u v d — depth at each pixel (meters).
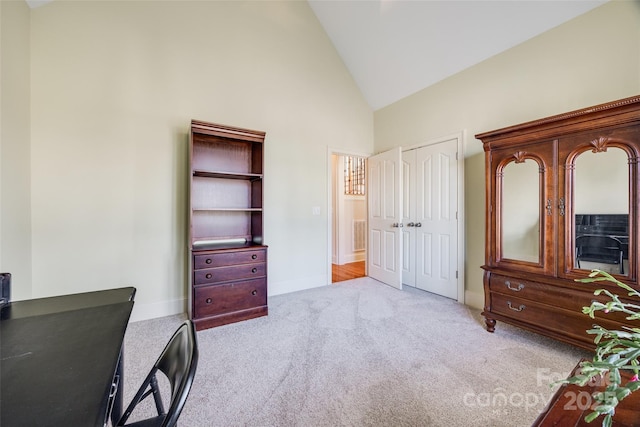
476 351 2.04
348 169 5.48
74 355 0.78
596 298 1.77
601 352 0.76
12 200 1.97
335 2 3.39
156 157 2.68
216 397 1.55
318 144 3.77
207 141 2.93
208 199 2.94
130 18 2.57
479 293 2.94
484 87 2.87
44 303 1.17
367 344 2.16
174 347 0.92
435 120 3.37
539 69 2.46
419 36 3.06
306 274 3.68
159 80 2.70
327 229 3.85
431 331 2.38
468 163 3.04
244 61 3.18
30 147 2.19
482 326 2.48
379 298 3.26
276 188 3.43
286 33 3.48
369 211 4.28
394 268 3.70
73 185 2.35
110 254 2.50
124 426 0.93
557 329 1.95
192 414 1.43
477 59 2.89
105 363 0.75
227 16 3.07
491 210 2.34
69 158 2.33
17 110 2.03
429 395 1.57
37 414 0.55
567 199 1.91
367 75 3.91
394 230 3.71
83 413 0.56
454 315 2.73
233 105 3.11
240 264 2.61
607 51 2.10
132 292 1.33
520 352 2.02
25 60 2.13
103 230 2.47
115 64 2.51
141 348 2.08
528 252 2.17
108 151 2.48
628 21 2.01
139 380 1.71
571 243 1.90
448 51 3.01
